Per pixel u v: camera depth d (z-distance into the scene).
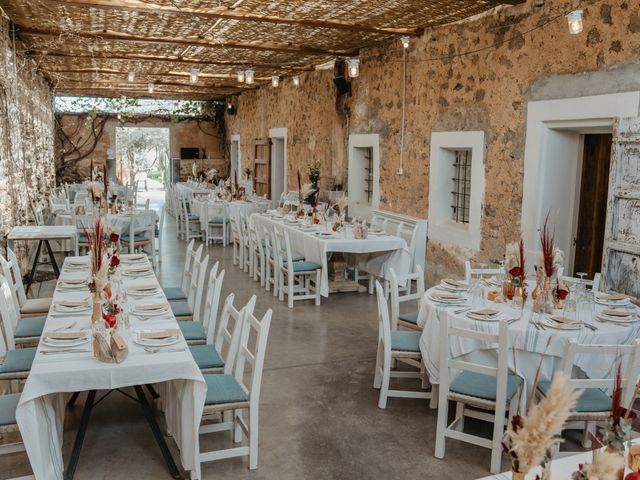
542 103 5.70
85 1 6.50
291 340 5.62
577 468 2.10
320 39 8.58
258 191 15.49
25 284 7.59
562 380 1.52
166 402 3.62
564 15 5.31
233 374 3.72
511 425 1.72
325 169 11.28
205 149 19.53
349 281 7.66
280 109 13.65
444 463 3.46
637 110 4.68
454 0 6.02
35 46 9.32
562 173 5.89
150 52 10.00
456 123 7.12
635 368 3.03
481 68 6.62
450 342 3.81
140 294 4.30
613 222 4.74
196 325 4.53
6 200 7.35
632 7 4.70
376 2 6.27
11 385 3.80
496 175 6.43
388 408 4.20
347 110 10.03
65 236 6.82
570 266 6.05
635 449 1.94
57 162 17.98
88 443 3.62
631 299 4.52
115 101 18.30
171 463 3.27
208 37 8.52
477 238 6.76
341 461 3.47
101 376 2.93
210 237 10.95
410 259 7.35
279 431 3.83
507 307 4.09
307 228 7.86
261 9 6.76
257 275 8.19
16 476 3.26
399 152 8.48
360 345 5.52
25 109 9.46
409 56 8.09
